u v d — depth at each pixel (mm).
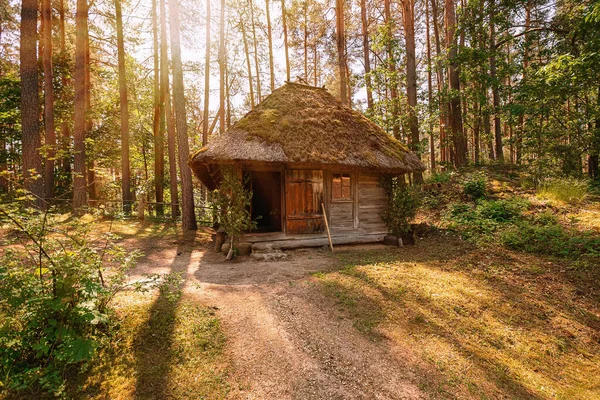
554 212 8602
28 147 9242
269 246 7574
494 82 12727
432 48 23375
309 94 9453
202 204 18016
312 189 8164
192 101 24594
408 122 13945
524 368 3645
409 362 3471
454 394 3078
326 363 3391
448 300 4871
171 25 10992
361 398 2941
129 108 18297
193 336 3691
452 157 18344
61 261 3100
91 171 17219
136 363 3219
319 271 6016
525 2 13180
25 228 3121
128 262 3875
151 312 4070
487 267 6254
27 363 2980
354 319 4234
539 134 12289
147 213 15906
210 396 2904
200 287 5141
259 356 3461
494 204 9180
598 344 4199
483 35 13242
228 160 6859
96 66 17312
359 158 7875
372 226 8867
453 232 8555
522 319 4578
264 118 7922
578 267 5832
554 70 8781
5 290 2941
